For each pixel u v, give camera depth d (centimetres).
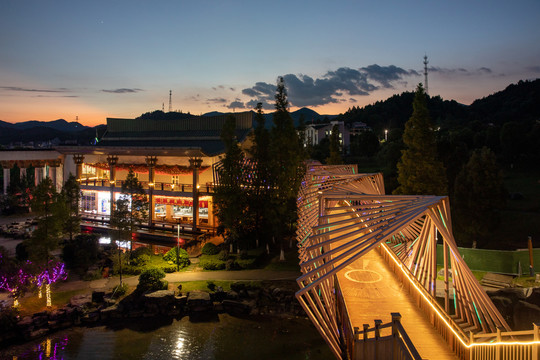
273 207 3869
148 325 2802
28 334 2625
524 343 992
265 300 3039
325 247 1545
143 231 4809
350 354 1225
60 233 3381
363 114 19025
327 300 1313
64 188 4266
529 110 17050
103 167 6056
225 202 4047
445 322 1241
